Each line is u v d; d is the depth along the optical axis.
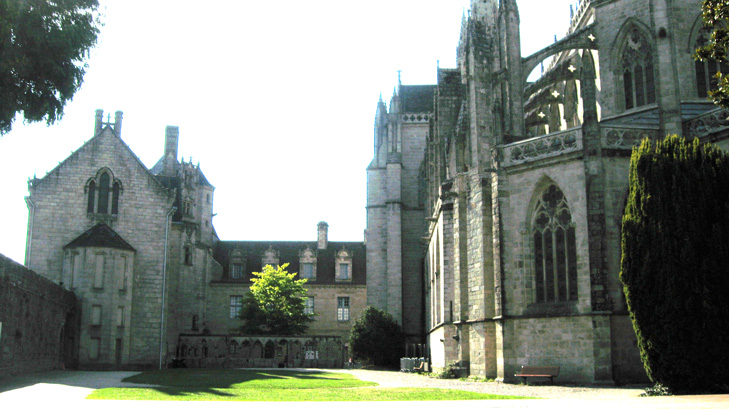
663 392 25.78
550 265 36.19
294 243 96.50
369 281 80.25
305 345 75.06
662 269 26.06
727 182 26.55
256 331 75.12
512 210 37.84
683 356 25.47
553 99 52.09
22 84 26.31
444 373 43.56
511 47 43.41
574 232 35.16
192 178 77.25
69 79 27.22
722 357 25.00
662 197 26.62
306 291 82.00
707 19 22.00
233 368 64.00
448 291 48.06
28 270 40.16
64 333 52.66
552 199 36.44
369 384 35.34
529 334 35.78
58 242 57.53
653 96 41.78
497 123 39.78
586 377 33.19
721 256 25.55
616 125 35.69
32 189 57.91
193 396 25.36
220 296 86.75
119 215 59.16
